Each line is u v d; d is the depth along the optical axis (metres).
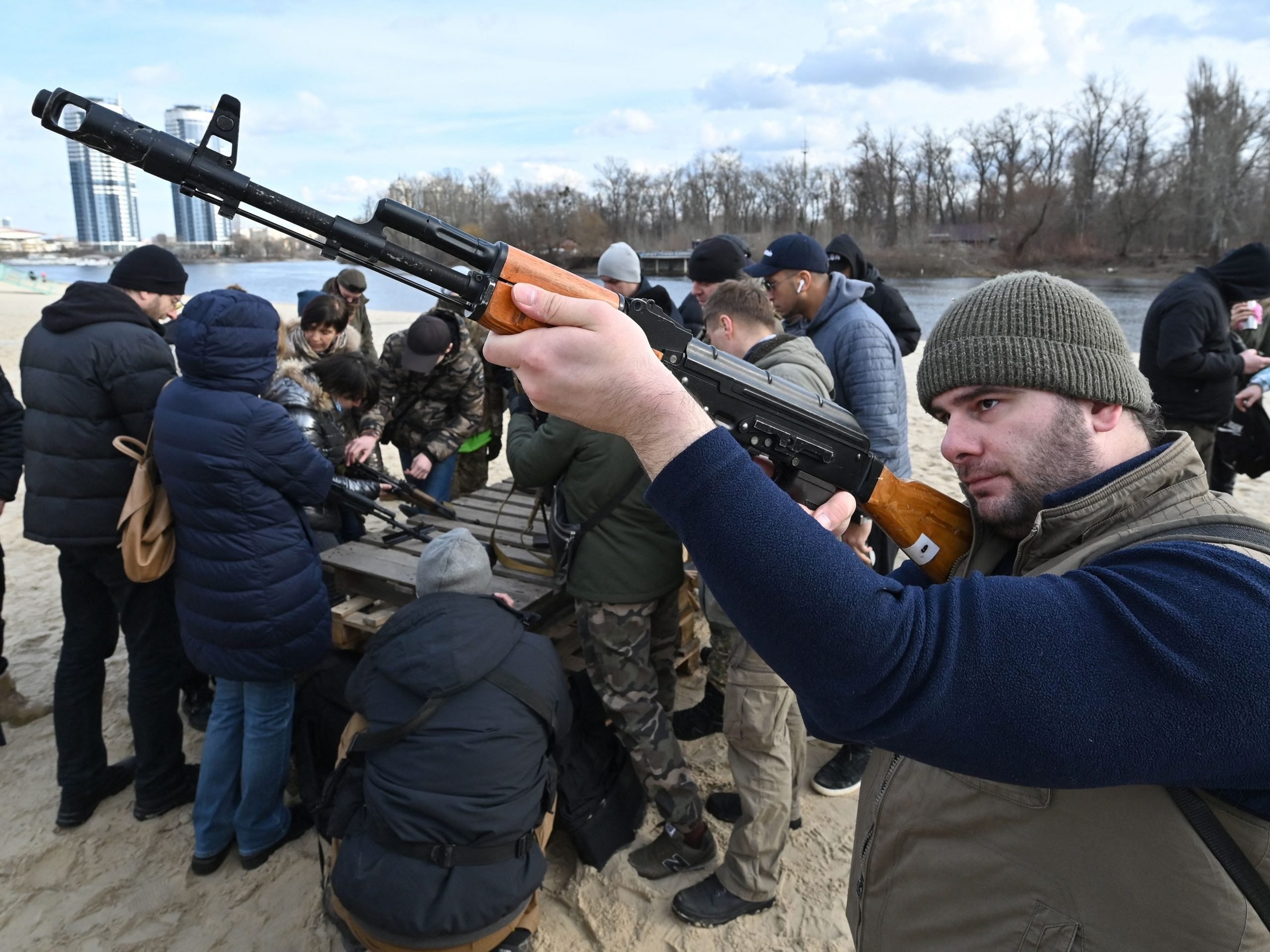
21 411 3.66
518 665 2.33
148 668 3.13
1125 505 0.97
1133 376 1.01
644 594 2.76
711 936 2.67
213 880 2.94
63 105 1.05
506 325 1.02
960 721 0.77
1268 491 6.82
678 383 0.85
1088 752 0.76
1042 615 0.79
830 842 3.10
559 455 2.77
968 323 1.04
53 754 3.67
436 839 2.13
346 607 3.58
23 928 2.74
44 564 5.71
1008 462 1.04
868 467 1.49
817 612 0.77
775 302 3.68
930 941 1.11
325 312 4.36
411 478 4.89
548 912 2.79
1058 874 0.97
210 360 2.54
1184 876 0.90
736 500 0.79
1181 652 0.75
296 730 3.24
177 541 2.78
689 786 2.85
